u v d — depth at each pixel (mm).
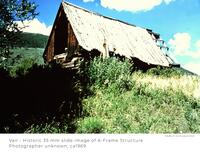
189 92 9844
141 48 20641
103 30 18500
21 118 6680
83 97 8414
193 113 7758
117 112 7660
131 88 9805
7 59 9055
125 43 19391
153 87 10109
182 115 7898
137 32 22609
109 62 10883
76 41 16016
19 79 9062
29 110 7078
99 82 9836
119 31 20328
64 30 18562
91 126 6812
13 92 7621
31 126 6422
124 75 10305
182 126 7379
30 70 10312
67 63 15789
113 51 16969
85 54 15727
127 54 18047
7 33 8508
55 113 7176
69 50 16422
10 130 6418
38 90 8211
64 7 17172
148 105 8398
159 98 9000
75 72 10695
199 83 11031
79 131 6777
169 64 21828
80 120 7074
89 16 18750
